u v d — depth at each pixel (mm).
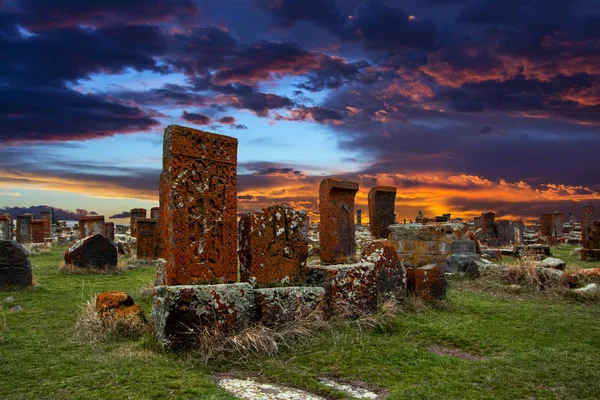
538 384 4879
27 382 4590
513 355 5949
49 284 11320
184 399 4227
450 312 8562
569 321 7828
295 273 7414
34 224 24375
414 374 5188
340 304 7469
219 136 6785
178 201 6223
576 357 5812
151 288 10086
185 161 6367
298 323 6605
